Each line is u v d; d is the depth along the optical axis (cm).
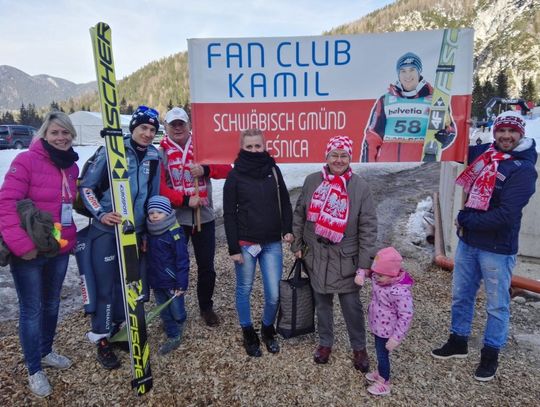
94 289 284
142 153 294
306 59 337
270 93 343
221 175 352
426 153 337
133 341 260
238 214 295
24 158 249
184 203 328
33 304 260
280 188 301
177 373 287
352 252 275
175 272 301
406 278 255
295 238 296
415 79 330
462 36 321
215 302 400
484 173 270
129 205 262
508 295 279
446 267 478
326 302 289
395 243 570
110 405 258
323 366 294
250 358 303
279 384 275
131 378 283
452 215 488
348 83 337
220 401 260
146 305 396
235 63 341
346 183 272
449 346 304
